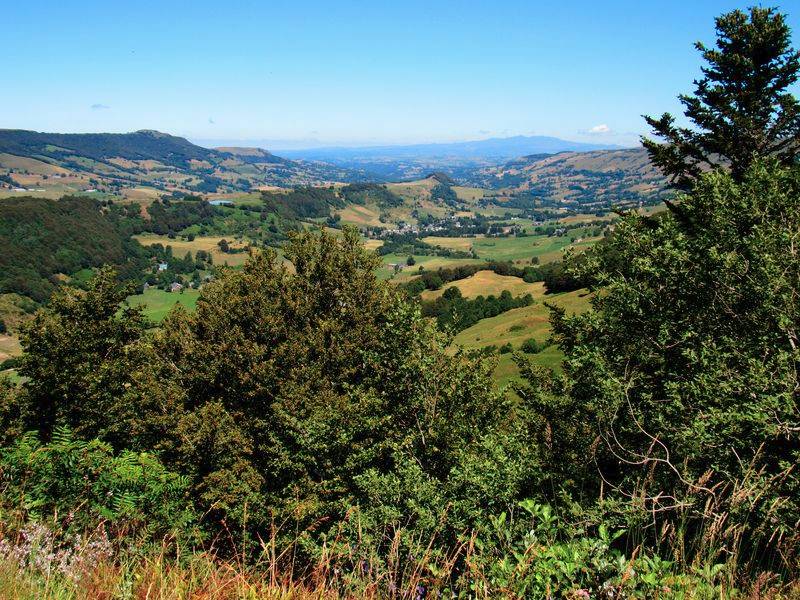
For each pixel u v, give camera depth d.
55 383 21.84
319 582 4.07
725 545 3.71
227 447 16.20
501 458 6.70
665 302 8.99
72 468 6.24
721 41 20.12
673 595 3.00
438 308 96.62
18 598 3.56
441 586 4.01
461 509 6.07
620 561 3.12
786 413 6.09
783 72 18.97
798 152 18.38
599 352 9.49
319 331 18.42
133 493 6.58
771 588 3.37
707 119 19.25
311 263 21.33
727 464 5.77
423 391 12.89
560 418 11.09
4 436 19.67
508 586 3.28
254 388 17.77
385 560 4.51
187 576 4.29
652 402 7.70
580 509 5.45
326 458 13.22
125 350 24.12
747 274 7.76
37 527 4.93
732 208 8.87
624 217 11.34
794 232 7.90
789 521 4.50
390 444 12.06
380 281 20.89
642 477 6.01
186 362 21.30
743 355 7.26
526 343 52.34
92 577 4.21
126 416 21.17
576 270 11.23
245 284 21.22
